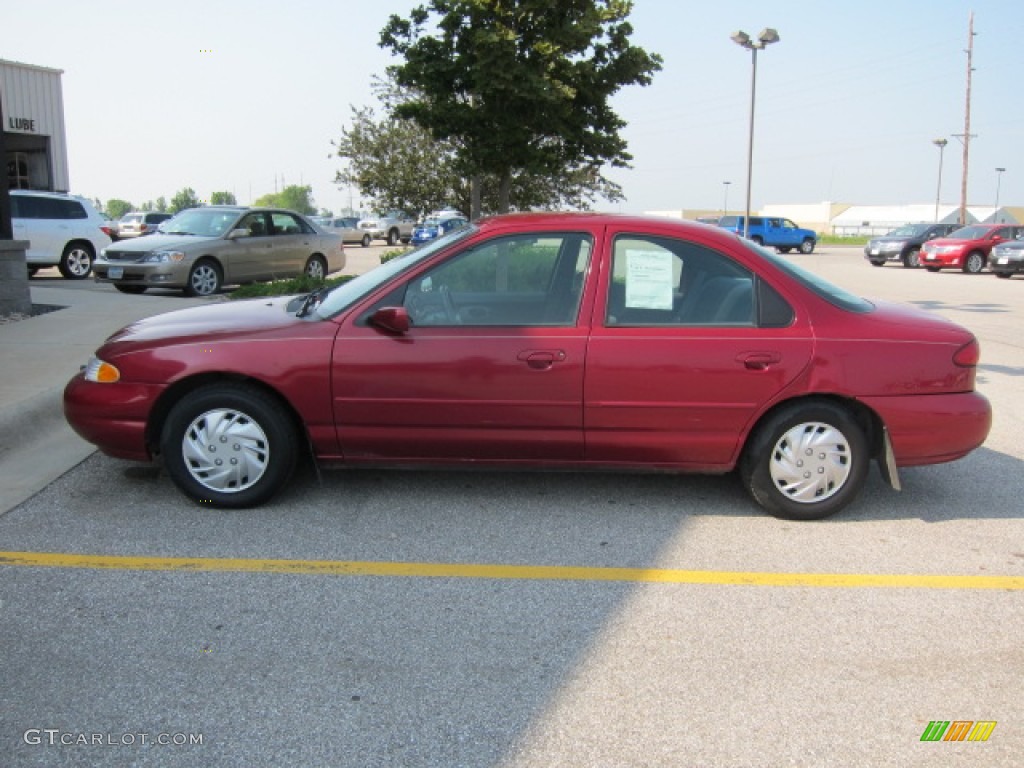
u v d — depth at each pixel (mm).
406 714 2969
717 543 4473
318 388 4605
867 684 3197
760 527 4695
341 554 4242
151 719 2914
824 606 3801
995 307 15727
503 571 4098
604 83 13461
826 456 4680
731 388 4582
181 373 4621
